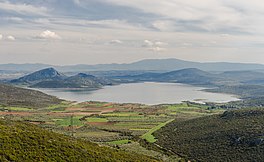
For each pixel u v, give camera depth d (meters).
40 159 62.50
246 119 184.25
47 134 78.62
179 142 172.38
